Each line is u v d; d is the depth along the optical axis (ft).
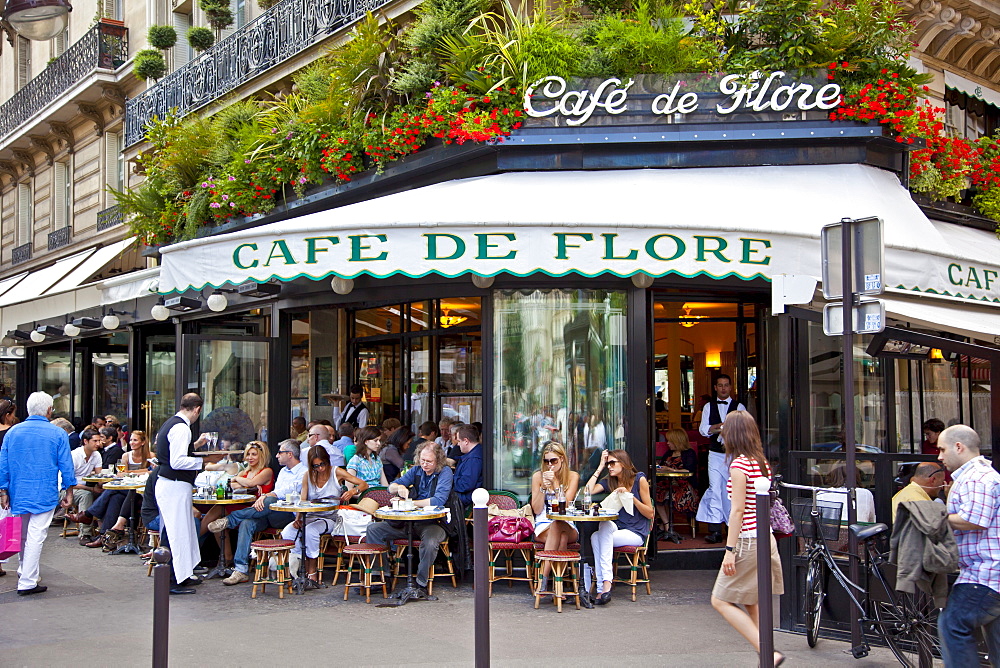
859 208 28.66
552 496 27.14
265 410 39.22
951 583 20.27
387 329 38.93
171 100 53.72
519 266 25.62
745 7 33.32
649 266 25.63
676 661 20.61
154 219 46.16
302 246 26.86
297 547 28.94
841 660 20.68
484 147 31.17
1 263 88.28
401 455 35.45
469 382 33.53
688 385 39.24
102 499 38.24
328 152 35.83
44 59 81.10
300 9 43.55
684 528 38.29
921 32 37.14
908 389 31.22
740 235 26.00
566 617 25.09
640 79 31.22
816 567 22.08
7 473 28.09
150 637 22.94
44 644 22.27
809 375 28.43
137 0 65.26
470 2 33.83
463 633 23.29
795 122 30.96
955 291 27.73
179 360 46.93
